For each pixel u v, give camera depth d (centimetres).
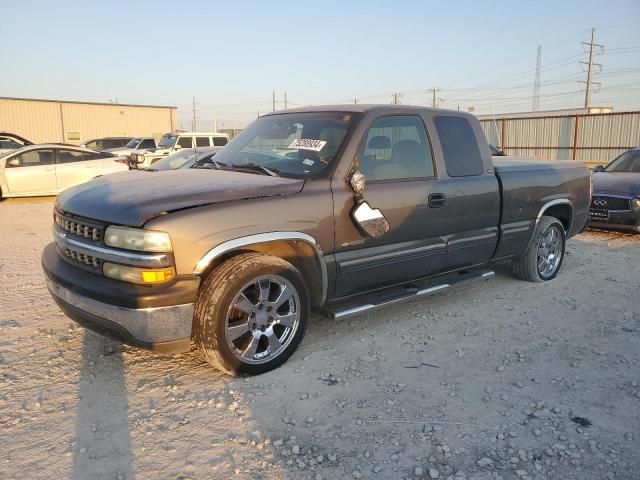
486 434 310
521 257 604
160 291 332
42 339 432
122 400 341
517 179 554
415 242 463
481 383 371
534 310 523
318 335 452
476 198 507
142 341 339
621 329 474
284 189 387
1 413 323
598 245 846
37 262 701
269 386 362
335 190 405
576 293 580
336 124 441
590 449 296
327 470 276
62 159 1460
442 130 493
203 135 2217
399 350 424
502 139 3319
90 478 267
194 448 292
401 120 463
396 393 356
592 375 385
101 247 347
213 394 349
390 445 298
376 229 414
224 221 352
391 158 451
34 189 1414
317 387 362
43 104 3766
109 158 1537
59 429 308
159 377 372
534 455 290
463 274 538
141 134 4206
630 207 889
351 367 392
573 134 3002
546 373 388
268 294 375
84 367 385
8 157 1391
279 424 317
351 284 427
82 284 352
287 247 395
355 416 327
